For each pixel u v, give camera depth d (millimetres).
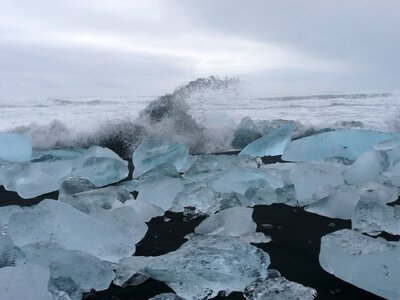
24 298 1359
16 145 4492
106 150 4320
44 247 1756
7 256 1644
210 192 2777
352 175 3250
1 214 2262
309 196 2824
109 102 17453
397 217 2219
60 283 1559
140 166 3975
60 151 4852
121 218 2209
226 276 1615
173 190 2846
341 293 1553
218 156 4047
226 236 1950
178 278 1610
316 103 14719
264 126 6414
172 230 2346
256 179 3014
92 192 2650
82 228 1937
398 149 3629
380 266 1549
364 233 2170
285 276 1701
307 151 4426
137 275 1671
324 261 1764
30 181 3236
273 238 2156
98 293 1596
